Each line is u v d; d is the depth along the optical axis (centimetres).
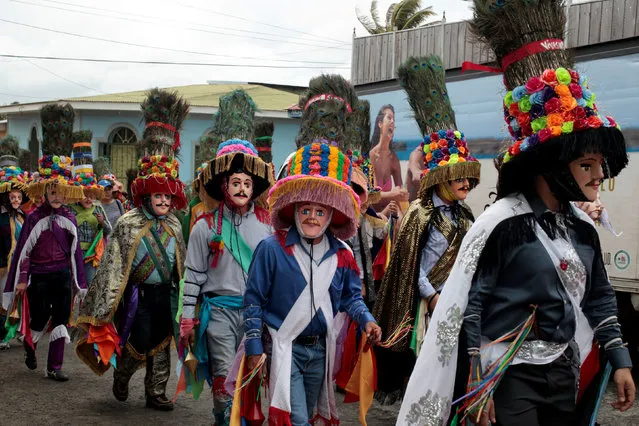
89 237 909
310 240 394
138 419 586
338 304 402
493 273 301
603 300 313
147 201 611
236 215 509
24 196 973
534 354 298
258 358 377
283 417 375
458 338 304
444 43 858
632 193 672
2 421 576
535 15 307
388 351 555
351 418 593
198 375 518
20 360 823
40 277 728
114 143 2378
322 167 389
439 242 532
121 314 611
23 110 2617
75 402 639
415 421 307
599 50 691
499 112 781
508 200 306
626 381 306
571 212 311
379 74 958
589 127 286
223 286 493
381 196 692
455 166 527
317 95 564
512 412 298
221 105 602
